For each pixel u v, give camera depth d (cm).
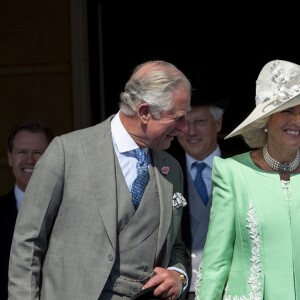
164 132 1628
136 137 1659
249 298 1683
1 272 2020
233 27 2794
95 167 1645
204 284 1708
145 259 1666
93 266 1619
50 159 1645
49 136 2148
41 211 1628
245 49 2792
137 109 1628
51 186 1631
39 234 1628
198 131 2120
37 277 1636
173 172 1728
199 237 2056
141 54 2750
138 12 2759
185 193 2089
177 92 1609
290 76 1689
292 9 2788
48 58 2708
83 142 1664
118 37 2745
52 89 2709
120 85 2734
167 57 2775
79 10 2686
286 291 1673
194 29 2786
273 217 1689
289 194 1709
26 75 2719
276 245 1686
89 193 1634
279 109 1683
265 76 1725
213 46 2791
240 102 2781
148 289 1634
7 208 2078
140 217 1658
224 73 2805
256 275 1684
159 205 1686
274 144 1733
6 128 2731
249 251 1695
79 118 2698
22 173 2092
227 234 1711
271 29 2800
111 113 2727
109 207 1633
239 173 1728
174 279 1673
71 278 1620
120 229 1647
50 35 2703
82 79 2695
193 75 2302
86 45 2697
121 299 1642
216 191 1739
